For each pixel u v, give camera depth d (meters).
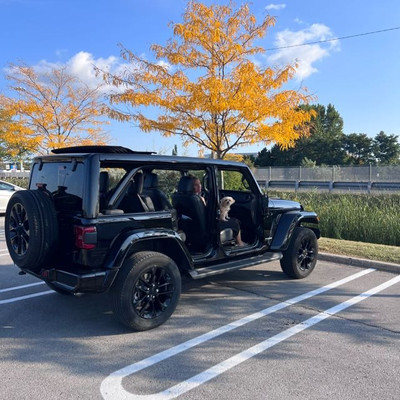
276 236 6.20
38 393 3.15
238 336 4.26
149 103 9.66
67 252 4.25
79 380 3.35
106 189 4.33
